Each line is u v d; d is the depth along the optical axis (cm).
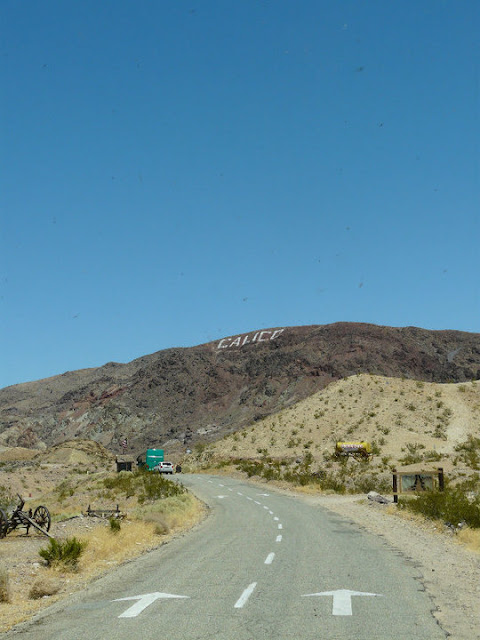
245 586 1209
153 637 852
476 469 5403
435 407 9825
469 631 864
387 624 905
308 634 855
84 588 1253
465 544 1852
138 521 2509
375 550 1709
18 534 2356
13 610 1091
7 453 14288
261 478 5909
